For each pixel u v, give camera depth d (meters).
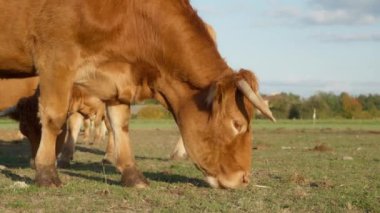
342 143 10.46
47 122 4.06
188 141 4.02
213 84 3.87
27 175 4.61
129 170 4.21
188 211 3.48
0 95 5.27
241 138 3.97
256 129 17.73
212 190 4.05
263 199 3.80
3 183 4.19
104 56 4.04
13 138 10.54
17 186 3.99
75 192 3.92
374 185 4.38
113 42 4.02
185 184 4.30
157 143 10.21
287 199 3.81
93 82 4.08
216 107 3.89
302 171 5.14
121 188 4.09
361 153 7.66
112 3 4.00
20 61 4.21
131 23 4.02
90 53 4.02
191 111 4.00
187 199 3.77
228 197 3.84
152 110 27.95
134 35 4.02
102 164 5.72
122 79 4.07
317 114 31.78
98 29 3.99
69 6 3.99
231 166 3.97
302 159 6.47
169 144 9.91
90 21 3.97
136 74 4.08
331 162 6.07
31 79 5.26
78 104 5.51
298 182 4.45
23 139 10.29
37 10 4.06
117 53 4.03
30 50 4.12
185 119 4.02
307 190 4.12
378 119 30.69
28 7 4.09
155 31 4.01
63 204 3.60
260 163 5.92
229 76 3.87
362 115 32.88
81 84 4.10
